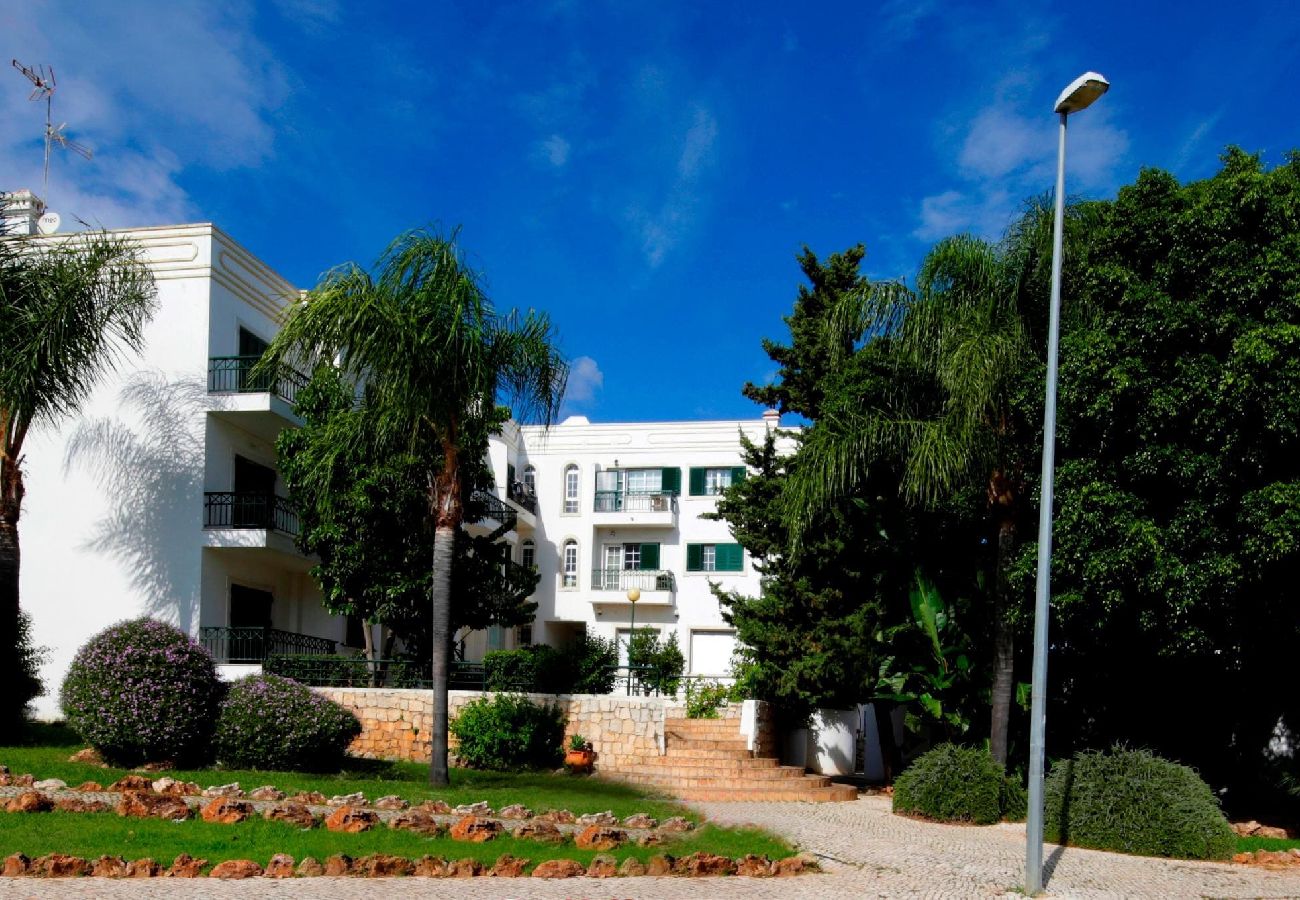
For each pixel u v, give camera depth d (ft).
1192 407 46.68
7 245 59.41
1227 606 47.26
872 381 58.90
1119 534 47.75
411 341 50.39
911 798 53.88
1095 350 48.88
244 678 54.70
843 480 57.57
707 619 121.49
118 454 77.82
